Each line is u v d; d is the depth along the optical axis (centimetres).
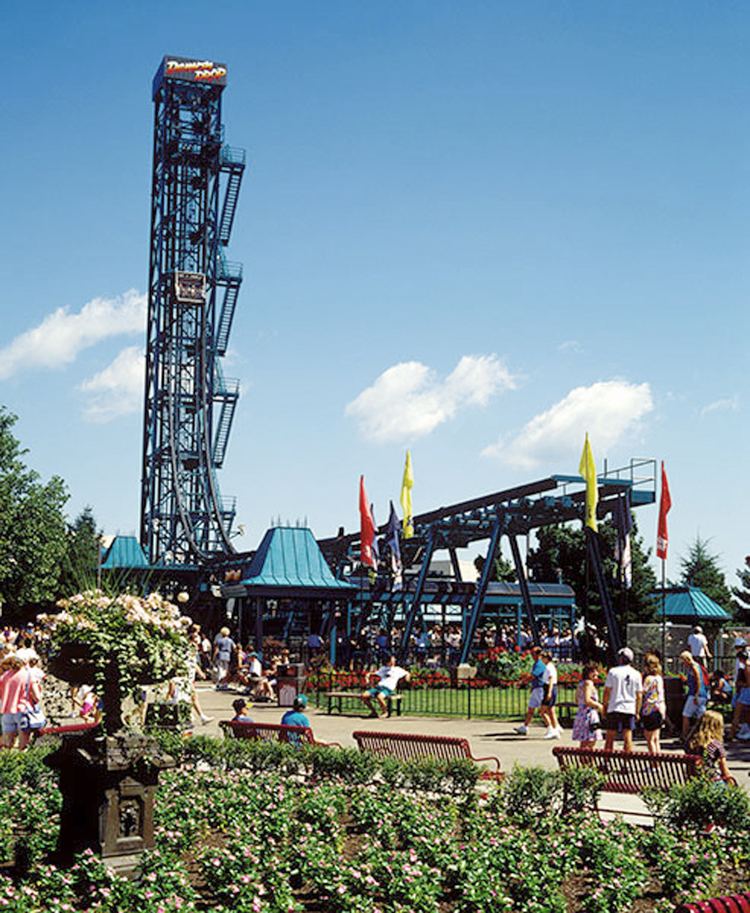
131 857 1180
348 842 1427
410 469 5159
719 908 789
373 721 3088
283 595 4941
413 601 5141
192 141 8369
